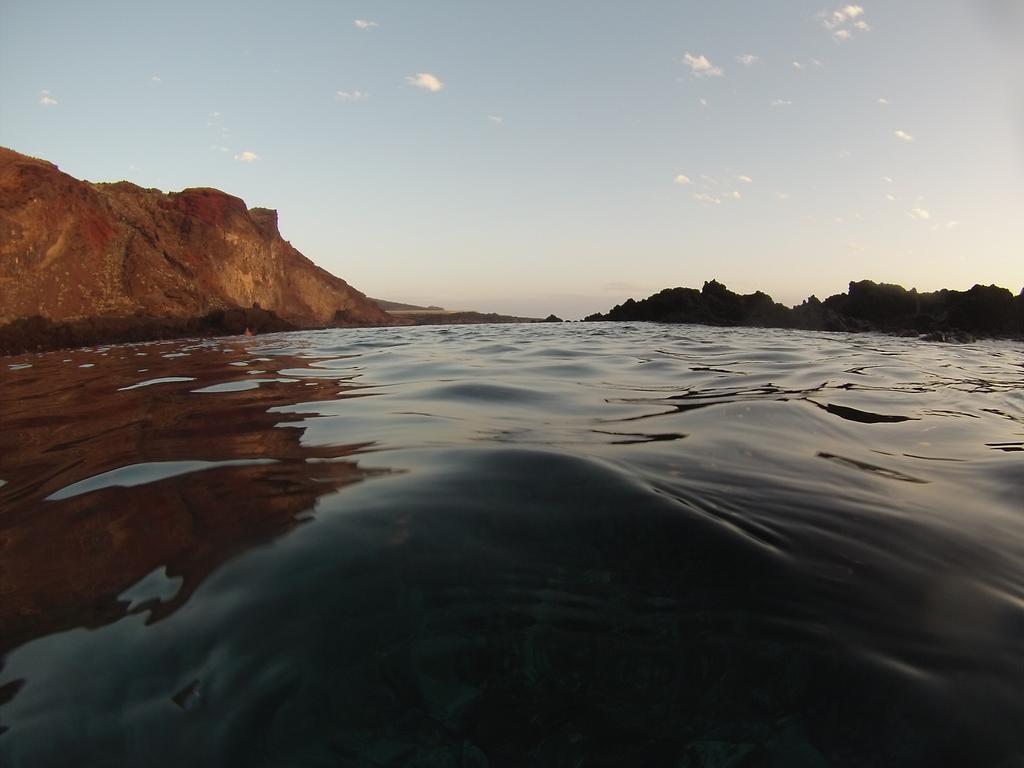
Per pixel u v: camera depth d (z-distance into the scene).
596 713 1.43
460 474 2.70
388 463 2.95
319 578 1.87
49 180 21.16
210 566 1.98
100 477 2.99
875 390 5.43
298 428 3.92
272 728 1.35
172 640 1.62
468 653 1.58
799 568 1.94
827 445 3.38
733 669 1.54
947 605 1.77
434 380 6.04
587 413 4.19
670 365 7.26
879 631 1.65
